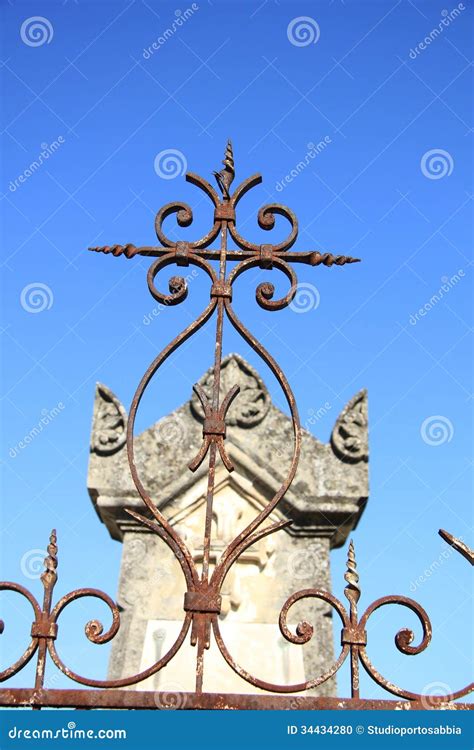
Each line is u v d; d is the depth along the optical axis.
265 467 6.24
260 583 6.03
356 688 2.73
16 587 2.88
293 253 3.25
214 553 5.99
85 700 2.71
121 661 5.76
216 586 2.83
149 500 2.95
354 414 6.38
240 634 5.75
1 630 2.89
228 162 3.41
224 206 3.33
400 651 2.81
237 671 2.70
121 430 6.25
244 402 6.40
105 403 6.35
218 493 6.28
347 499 6.18
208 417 3.02
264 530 2.90
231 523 6.13
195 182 3.39
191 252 3.27
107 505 6.12
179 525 6.19
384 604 2.86
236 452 6.28
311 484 6.21
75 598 2.88
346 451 6.27
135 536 6.18
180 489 6.18
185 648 5.67
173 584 6.04
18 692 2.72
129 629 5.88
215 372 3.10
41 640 2.79
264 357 3.13
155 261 3.25
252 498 6.24
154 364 3.14
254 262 3.25
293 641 2.77
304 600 5.99
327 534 6.20
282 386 3.10
